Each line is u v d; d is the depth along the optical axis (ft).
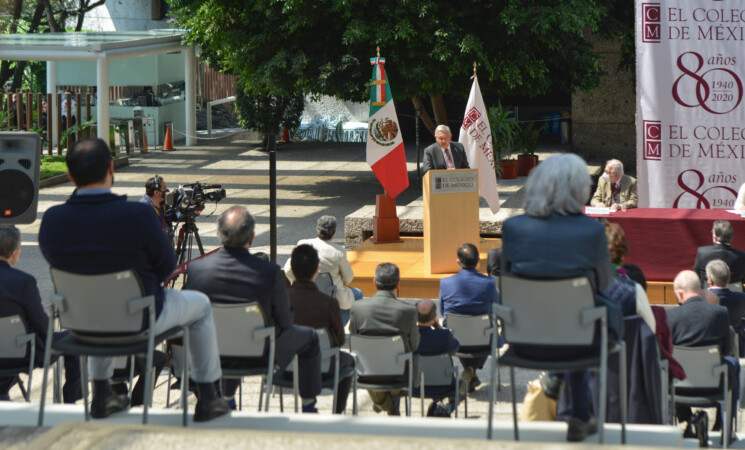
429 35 53.67
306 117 95.50
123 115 90.33
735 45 36.11
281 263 44.47
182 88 97.40
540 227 11.61
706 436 19.13
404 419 13.20
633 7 65.16
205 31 61.67
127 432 10.93
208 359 13.48
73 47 72.90
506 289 11.76
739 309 21.83
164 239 12.39
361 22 53.72
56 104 81.05
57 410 13.84
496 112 63.21
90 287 12.05
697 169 37.17
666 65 36.78
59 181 69.56
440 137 35.17
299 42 58.54
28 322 17.84
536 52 59.36
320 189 66.44
